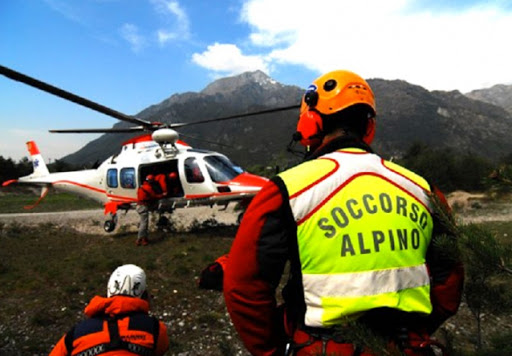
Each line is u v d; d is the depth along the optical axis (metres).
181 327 5.09
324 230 1.23
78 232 13.50
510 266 1.15
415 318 1.27
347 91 1.53
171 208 11.84
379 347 1.09
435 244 1.29
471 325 4.78
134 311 2.49
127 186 12.13
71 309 5.84
